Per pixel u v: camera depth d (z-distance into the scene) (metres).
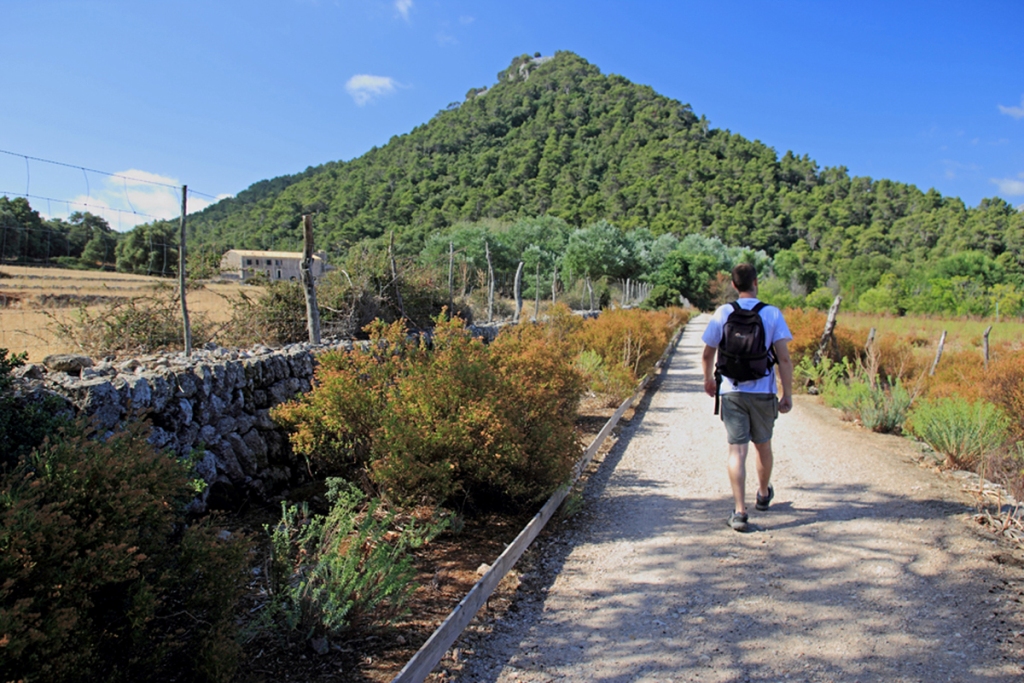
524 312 16.47
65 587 1.98
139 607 2.12
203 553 2.43
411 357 5.69
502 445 4.49
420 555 4.02
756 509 4.93
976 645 2.91
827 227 105.06
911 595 3.43
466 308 12.06
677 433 8.01
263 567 3.54
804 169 135.62
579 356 10.20
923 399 8.16
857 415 8.81
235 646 2.39
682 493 5.45
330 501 4.54
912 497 5.14
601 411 9.16
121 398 3.58
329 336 8.30
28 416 2.92
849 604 3.35
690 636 3.06
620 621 3.23
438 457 4.56
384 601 3.29
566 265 44.44
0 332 6.48
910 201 113.94
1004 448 5.92
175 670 2.48
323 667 2.72
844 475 5.88
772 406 4.55
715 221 104.00
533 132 151.25
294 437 4.68
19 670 1.84
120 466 2.38
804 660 2.82
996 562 3.84
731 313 4.51
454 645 2.98
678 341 24.22
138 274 9.44
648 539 4.36
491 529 4.52
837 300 12.38
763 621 3.20
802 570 3.80
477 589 3.21
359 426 4.84
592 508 5.06
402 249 13.75
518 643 3.03
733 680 2.68
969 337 21.77
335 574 3.02
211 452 4.21
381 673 2.70
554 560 4.04
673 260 55.16
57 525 2.04
